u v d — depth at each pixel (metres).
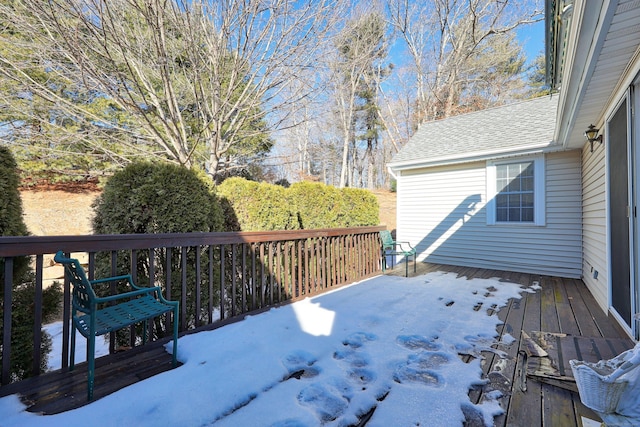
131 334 2.25
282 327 2.76
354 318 3.04
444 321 3.00
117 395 1.65
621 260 2.85
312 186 5.19
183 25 4.57
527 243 5.64
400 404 1.68
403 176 7.34
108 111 6.27
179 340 2.41
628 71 2.53
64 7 3.68
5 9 3.89
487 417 1.58
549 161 5.43
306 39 5.33
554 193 5.38
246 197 3.96
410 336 2.61
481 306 3.53
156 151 5.44
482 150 5.93
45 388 1.71
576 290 4.32
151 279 2.36
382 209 15.11
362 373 2.02
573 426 1.51
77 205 7.84
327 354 2.28
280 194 4.42
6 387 1.68
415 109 17.34
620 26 1.91
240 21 4.77
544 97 6.86
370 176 20.67
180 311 2.76
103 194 2.58
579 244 5.13
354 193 6.12
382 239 5.60
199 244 2.67
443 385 1.87
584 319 3.11
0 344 2.01
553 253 5.37
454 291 4.21
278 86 5.83
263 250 3.34
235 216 3.84
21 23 3.92
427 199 6.95
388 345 2.44
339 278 4.52
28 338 2.15
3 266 1.96
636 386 1.35
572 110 3.42
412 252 5.59
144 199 2.57
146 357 2.13
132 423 1.45
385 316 3.11
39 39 4.04
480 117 7.59
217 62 4.98
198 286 2.70
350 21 6.17
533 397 1.76
